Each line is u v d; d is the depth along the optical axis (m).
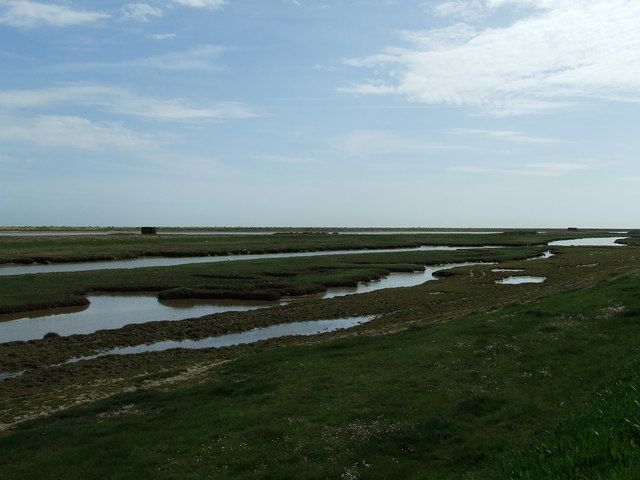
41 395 22.16
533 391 16.47
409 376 19.52
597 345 20.66
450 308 40.22
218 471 13.15
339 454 13.66
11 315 40.94
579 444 8.88
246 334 34.62
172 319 39.94
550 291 42.09
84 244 102.75
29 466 14.10
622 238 177.25
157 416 17.80
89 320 39.56
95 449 14.94
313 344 27.27
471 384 17.91
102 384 23.33
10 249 87.94
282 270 63.81
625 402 10.47
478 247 123.12
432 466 12.53
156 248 97.44
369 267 71.00
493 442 13.09
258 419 16.39
